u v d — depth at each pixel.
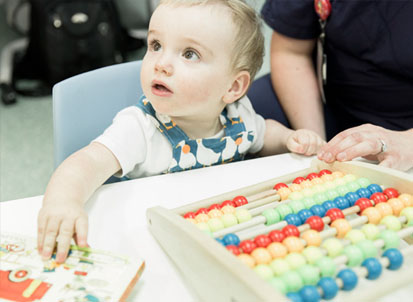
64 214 0.54
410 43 0.91
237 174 0.75
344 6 0.94
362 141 0.75
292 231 0.56
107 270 0.48
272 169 0.78
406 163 0.77
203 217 0.60
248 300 0.42
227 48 0.71
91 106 0.86
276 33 1.11
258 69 0.82
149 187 0.69
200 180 0.72
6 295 0.44
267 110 1.12
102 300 0.44
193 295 0.51
